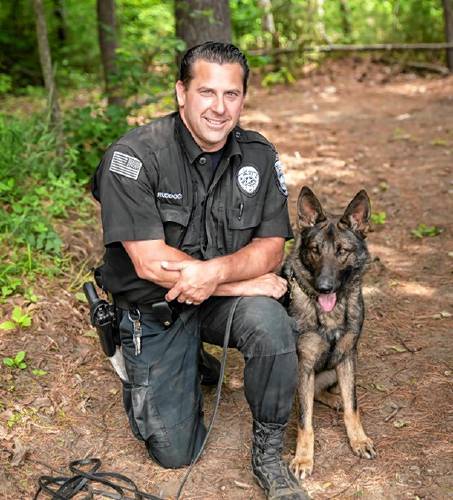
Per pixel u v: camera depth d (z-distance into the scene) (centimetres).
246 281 321
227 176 320
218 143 313
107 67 959
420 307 488
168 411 318
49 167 602
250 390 305
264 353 298
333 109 1147
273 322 301
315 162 834
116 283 323
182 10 733
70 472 321
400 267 552
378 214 658
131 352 324
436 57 1460
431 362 417
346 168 810
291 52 1457
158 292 316
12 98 1152
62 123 664
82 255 512
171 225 313
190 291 303
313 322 340
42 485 304
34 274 469
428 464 325
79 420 359
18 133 612
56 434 346
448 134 940
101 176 314
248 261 318
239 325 308
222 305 320
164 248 306
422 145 896
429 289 513
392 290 513
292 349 302
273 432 308
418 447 339
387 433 353
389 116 1077
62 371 392
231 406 377
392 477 318
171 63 753
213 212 318
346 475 321
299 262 353
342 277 341
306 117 1086
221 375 319
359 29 1634
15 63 1434
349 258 343
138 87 713
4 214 510
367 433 354
